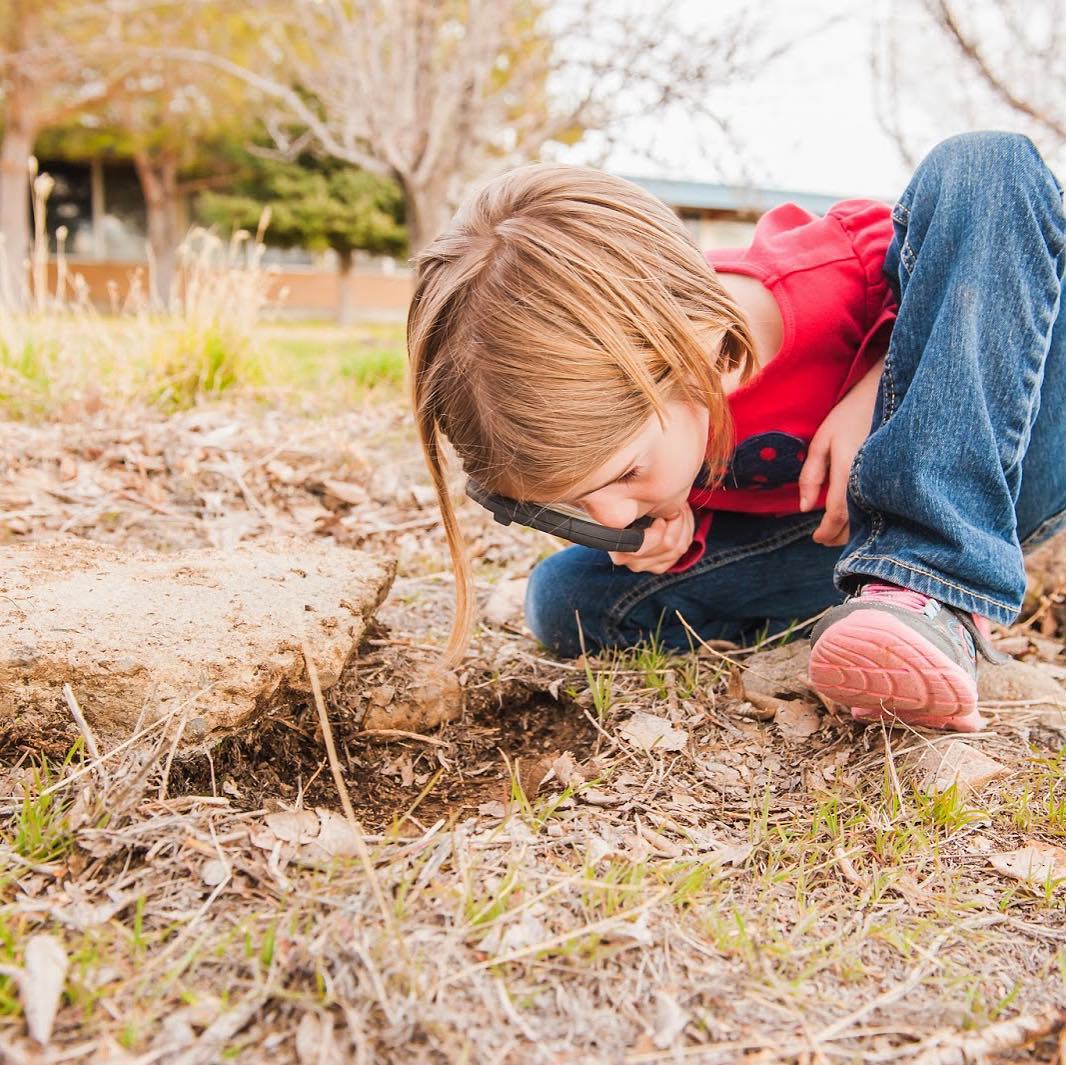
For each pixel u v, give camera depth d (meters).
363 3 5.95
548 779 1.52
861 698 1.43
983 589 1.41
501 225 1.34
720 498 1.82
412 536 2.68
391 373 4.90
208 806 1.29
